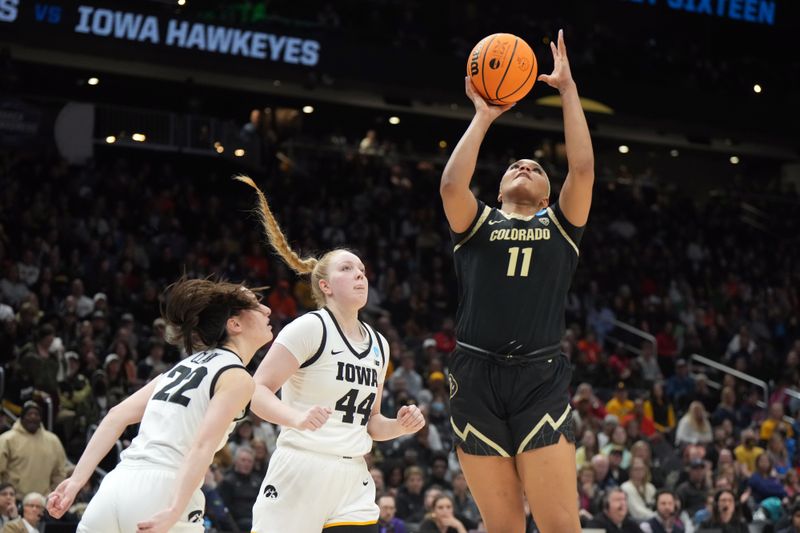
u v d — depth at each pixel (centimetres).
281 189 2352
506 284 480
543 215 493
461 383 489
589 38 2753
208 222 2081
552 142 2936
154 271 1848
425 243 2270
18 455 1047
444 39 2617
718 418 1691
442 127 2922
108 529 431
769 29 3047
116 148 2211
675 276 2469
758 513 1293
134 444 449
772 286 2602
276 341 527
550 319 484
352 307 539
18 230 1827
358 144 2698
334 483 526
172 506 416
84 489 1062
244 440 1234
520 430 480
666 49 2900
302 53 2309
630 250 2469
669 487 1327
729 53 3112
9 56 2100
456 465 1335
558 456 477
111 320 1594
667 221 2683
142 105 2525
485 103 493
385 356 552
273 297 1811
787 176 3247
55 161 2067
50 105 2127
